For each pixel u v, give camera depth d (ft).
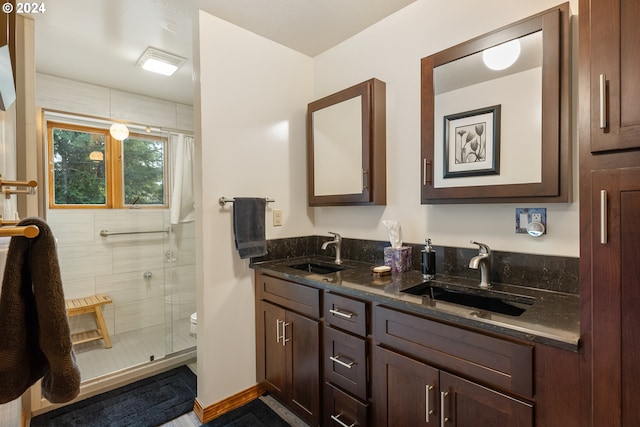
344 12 6.25
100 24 6.52
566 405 3.04
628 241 2.74
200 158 6.22
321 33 6.97
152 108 10.67
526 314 3.63
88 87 9.45
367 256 6.88
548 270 4.52
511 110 4.54
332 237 7.63
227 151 6.50
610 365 2.81
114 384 7.29
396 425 4.38
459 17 5.40
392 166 6.39
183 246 9.77
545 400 3.16
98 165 9.61
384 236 6.62
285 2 5.93
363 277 5.56
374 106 6.25
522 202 4.53
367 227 6.93
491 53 4.73
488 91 4.76
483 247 4.86
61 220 8.95
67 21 6.40
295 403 5.99
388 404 4.47
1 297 2.18
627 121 2.77
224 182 6.47
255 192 6.95
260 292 6.81
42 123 8.40
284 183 7.48
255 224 6.64
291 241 7.59
